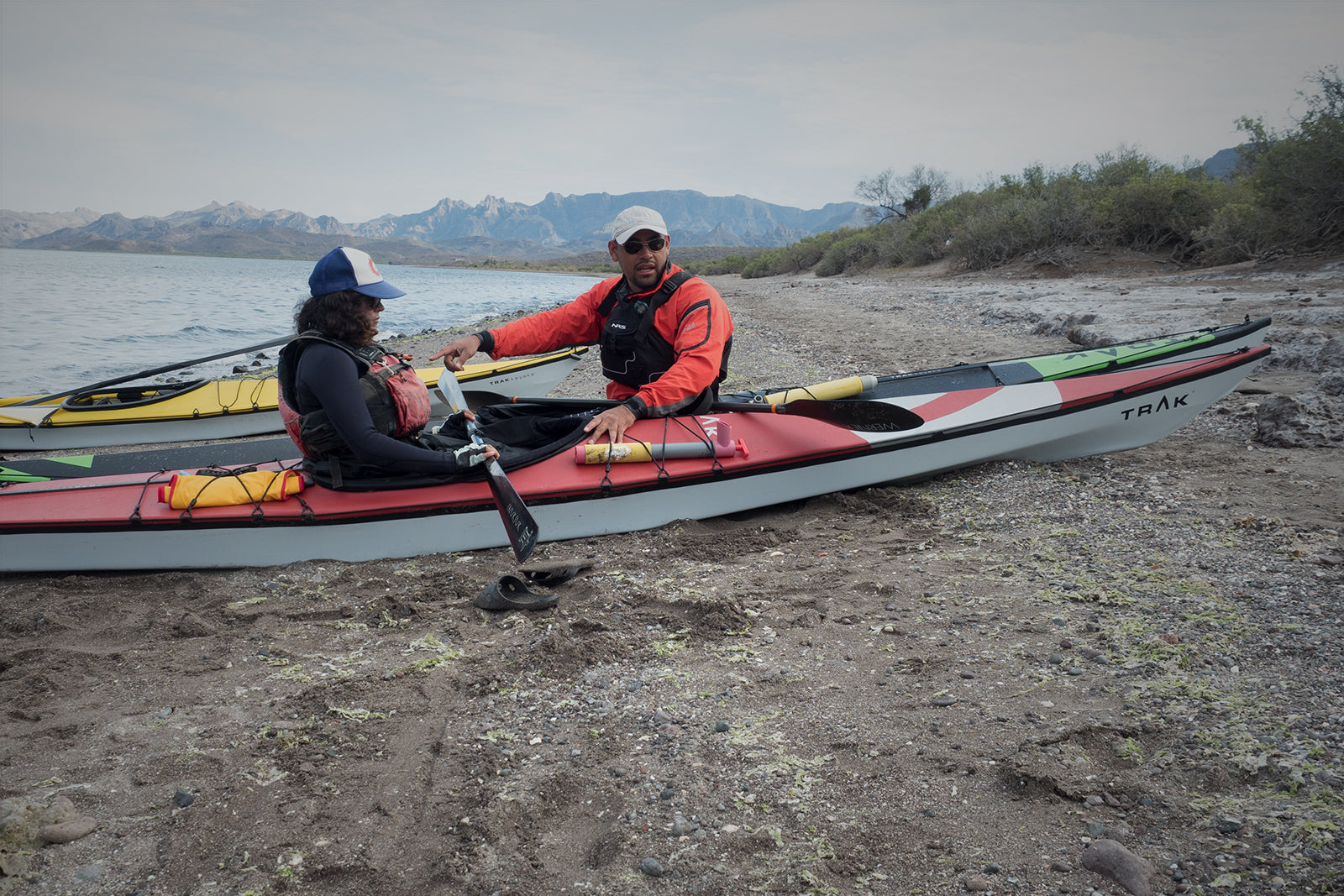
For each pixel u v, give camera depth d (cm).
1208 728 224
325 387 360
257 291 4294
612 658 295
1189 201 1723
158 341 1769
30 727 267
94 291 3712
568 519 424
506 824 207
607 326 450
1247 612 289
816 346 1079
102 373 1303
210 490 400
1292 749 211
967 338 1085
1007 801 204
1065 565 348
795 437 455
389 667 298
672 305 436
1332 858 173
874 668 276
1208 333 531
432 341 1619
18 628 342
